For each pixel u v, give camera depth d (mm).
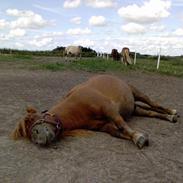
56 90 12562
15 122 7480
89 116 6422
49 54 57500
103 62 28312
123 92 7242
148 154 5656
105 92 6848
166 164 5250
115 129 6453
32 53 57156
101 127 6594
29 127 5883
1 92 11641
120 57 33625
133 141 6066
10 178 4625
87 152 5633
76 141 6121
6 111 8539
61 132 6039
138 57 52594
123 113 7430
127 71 22719
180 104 10461
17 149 5695
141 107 8492
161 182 4605
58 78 17141
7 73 19094
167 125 7594
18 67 23547
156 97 11836
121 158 5434
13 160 5242
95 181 4566
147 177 4750
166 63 35938
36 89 12672
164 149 5949
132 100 7660
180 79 19750
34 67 23469
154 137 6629
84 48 56000
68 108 6238
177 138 6641
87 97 6406
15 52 55969
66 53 38562
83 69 22984
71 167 5012
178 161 5398
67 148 5781
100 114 6441
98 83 6965
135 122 7727
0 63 27219
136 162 5289
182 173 4926
